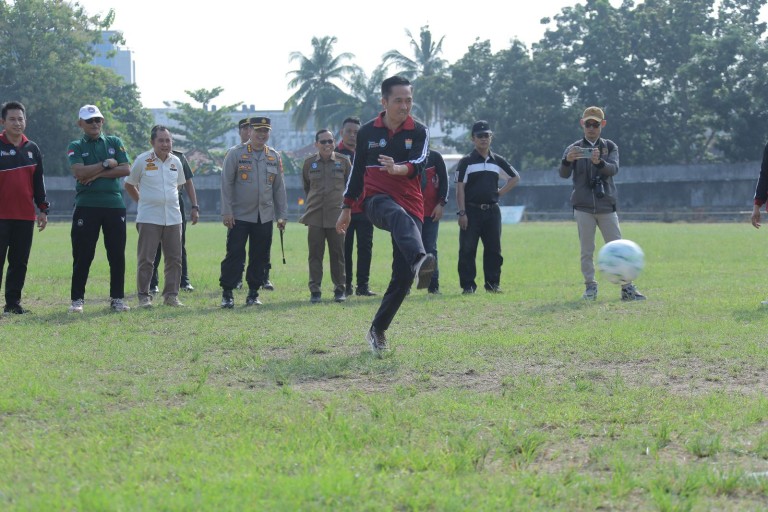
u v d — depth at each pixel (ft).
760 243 83.10
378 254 72.79
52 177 217.36
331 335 27.63
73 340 26.43
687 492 12.89
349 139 42.55
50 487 12.83
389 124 24.03
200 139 258.78
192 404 18.01
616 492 12.84
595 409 17.78
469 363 22.43
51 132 215.92
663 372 21.61
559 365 22.48
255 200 36.40
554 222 183.42
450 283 48.24
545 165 230.89
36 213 36.04
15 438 15.44
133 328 29.37
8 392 18.70
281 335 27.48
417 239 22.74
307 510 11.81
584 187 37.76
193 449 14.65
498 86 216.13
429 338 26.37
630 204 200.44
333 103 256.32
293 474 13.50
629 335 26.27
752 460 14.51
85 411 17.71
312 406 18.02
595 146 37.88
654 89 208.85
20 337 27.17
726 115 189.37
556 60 211.41
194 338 26.96
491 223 41.96
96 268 56.75
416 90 226.38
